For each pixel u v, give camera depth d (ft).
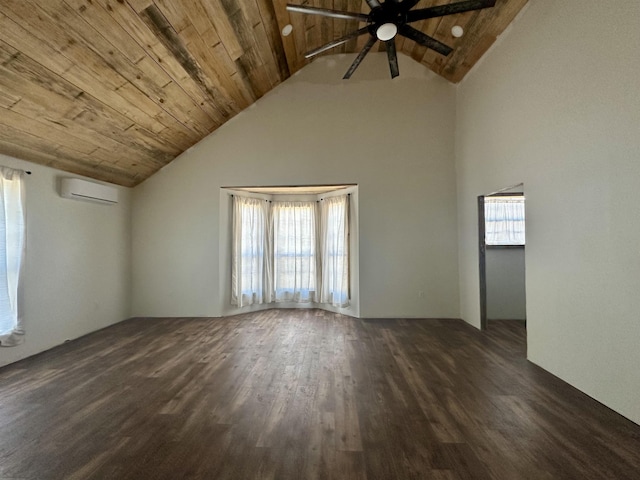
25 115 10.71
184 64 12.79
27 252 12.88
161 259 19.16
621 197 8.11
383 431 7.63
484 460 6.60
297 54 17.42
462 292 18.16
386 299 18.74
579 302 9.54
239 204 20.02
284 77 18.62
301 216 21.76
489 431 7.61
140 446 7.07
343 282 19.52
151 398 9.27
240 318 18.88
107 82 11.39
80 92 11.11
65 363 12.01
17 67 9.15
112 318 17.62
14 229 12.08
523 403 8.91
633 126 7.75
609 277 8.49
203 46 12.59
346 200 19.47
